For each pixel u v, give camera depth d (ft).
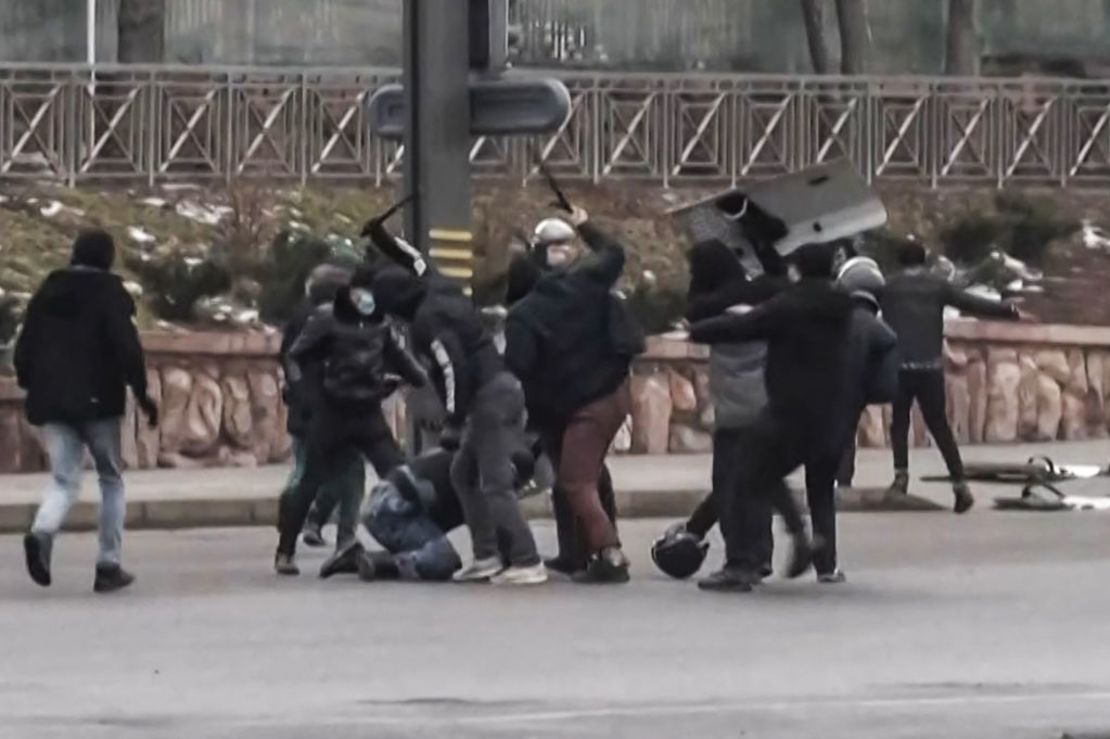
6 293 169.68
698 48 225.76
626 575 113.50
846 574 118.32
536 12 219.61
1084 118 210.79
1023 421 187.01
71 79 188.96
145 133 189.98
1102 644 96.99
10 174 187.32
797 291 107.45
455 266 127.24
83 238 110.83
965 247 201.36
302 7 219.20
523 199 191.62
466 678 88.58
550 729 78.95
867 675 89.71
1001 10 236.43
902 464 150.82
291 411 120.37
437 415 121.90
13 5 213.05
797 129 202.49
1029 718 81.41
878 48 233.14
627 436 174.60
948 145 206.49
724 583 110.83
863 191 111.75
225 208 188.44
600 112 197.57
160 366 165.48
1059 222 204.64
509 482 112.27
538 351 112.06
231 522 143.74
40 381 110.83
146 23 199.52
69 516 141.08
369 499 116.37
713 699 84.69
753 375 110.52
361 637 97.96
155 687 86.74
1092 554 127.85
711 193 199.21
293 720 80.38
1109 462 172.14
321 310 115.14
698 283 111.14
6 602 108.78
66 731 78.43
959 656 93.91
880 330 110.63
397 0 221.66
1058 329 188.65
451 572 114.83
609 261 112.47
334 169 193.06
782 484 112.06
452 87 127.13
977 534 137.28
